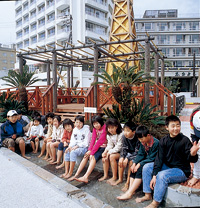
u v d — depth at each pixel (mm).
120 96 4707
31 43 32406
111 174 3361
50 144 3969
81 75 23000
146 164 2568
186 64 32250
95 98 6238
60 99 9812
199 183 2354
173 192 2238
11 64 46000
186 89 30281
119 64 10562
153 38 5516
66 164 3354
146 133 2566
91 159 3158
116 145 3066
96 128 3385
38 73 26344
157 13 34938
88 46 6461
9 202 2410
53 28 27641
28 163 3527
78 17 24203
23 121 5371
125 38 9797
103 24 26516
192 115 2539
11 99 7980
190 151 2234
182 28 32375
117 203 2523
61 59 9523
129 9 9883
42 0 28750
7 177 3104
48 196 2551
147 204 2477
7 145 4301
